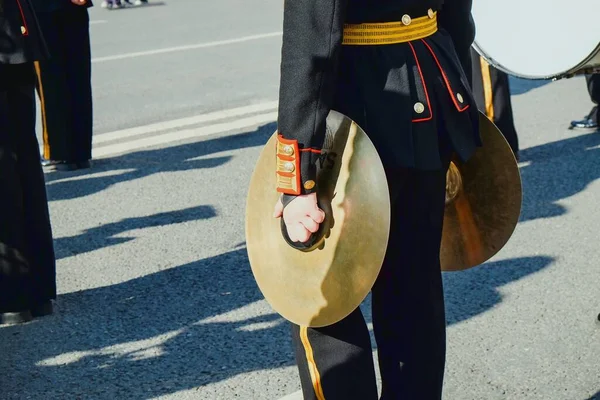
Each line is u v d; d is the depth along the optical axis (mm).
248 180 5426
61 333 3561
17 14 3318
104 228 4711
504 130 5293
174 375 3225
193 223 4738
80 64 5574
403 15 2137
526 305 3658
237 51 9203
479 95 5262
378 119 2111
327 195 2113
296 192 2051
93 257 4332
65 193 5285
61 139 5637
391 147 2109
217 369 3258
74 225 4770
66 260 4305
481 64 5195
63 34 5520
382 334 2330
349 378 2254
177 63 8727
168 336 3516
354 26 2117
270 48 9297
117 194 5238
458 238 2539
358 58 2121
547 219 4582
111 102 7348
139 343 3467
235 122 6699
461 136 2232
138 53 9234
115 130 6586
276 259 2229
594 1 2854
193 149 6090
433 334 2289
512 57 3053
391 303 2301
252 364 3285
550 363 3209
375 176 2057
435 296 2293
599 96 5953
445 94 2189
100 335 3541
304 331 2271
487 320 3545
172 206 5012
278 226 2213
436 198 2240
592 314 3564
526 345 3340
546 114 6562
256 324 3590
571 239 4324
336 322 2223
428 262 2270
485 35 3123
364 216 2072
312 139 2018
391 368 2330
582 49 2859
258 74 8180
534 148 5758
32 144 3508
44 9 5406
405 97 2111
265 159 2234
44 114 5633
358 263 2090
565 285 3830
